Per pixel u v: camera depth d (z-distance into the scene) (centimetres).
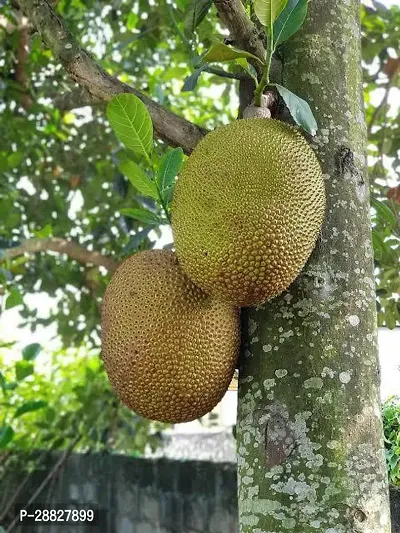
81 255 298
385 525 99
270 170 103
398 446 204
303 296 107
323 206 108
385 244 202
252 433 105
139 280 115
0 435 214
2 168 310
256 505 101
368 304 109
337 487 98
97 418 338
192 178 108
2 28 282
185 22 178
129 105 114
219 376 113
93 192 323
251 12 134
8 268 284
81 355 442
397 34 258
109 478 387
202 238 104
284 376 104
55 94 309
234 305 110
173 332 111
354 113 118
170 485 377
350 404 102
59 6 296
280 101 120
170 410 115
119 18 318
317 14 121
